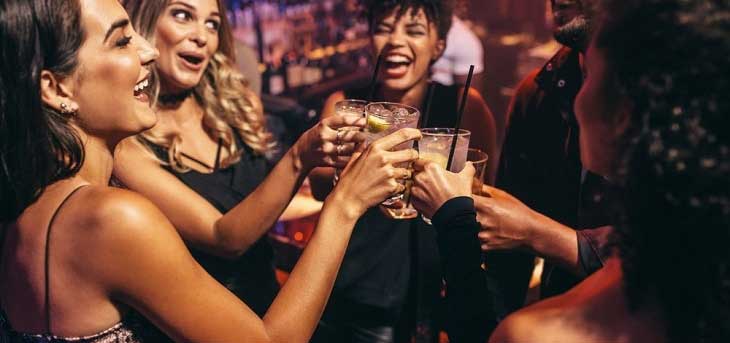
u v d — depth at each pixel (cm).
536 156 229
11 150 136
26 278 144
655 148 96
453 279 145
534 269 256
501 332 113
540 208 230
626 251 105
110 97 147
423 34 244
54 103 142
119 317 146
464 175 169
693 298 97
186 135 241
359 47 647
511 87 721
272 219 210
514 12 837
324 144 194
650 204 98
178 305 143
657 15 96
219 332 148
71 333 144
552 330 109
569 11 212
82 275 139
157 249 139
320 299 160
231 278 235
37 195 141
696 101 93
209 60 247
